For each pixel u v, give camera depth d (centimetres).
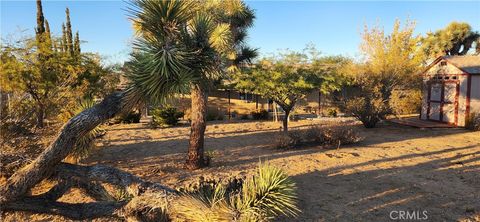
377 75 1892
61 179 411
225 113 2638
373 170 903
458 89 1802
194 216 416
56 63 1024
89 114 374
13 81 865
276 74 1330
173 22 396
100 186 518
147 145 1274
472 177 839
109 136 1497
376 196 704
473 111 1720
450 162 998
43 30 1599
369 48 2898
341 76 1603
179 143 1323
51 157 365
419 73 2011
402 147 1235
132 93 383
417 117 2200
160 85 383
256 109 2516
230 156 1066
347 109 1864
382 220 587
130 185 436
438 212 622
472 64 1831
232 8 1009
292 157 1051
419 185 776
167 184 666
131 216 435
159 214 439
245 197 434
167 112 1928
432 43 3438
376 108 1786
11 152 507
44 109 909
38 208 406
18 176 363
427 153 1127
